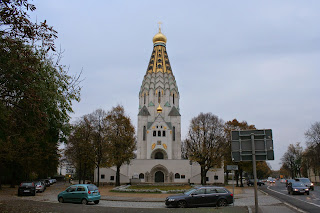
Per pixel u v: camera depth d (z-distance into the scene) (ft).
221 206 76.23
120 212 62.03
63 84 67.62
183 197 76.84
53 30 51.08
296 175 428.15
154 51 347.15
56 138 67.82
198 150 192.95
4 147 135.13
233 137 50.44
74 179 383.45
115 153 188.65
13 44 50.39
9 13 45.98
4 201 86.38
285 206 77.15
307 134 239.91
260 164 218.59
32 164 179.32
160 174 248.93
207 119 203.82
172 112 310.45
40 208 66.74
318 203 84.89
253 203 88.43
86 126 190.80
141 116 308.40
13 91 53.11
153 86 324.19
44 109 57.93
